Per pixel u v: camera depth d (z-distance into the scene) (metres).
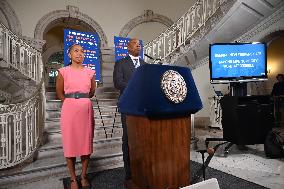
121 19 10.55
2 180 2.82
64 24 10.86
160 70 1.47
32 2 9.11
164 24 11.16
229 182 2.64
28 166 3.10
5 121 3.06
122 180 2.86
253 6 5.50
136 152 1.69
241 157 3.79
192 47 6.88
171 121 1.57
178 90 1.49
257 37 6.24
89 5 10.06
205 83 7.75
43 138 3.86
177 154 1.59
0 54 5.17
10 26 8.68
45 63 14.02
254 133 3.75
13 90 5.10
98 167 3.42
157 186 1.50
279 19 5.64
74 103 2.56
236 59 4.39
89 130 2.66
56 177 3.09
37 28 9.10
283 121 6.39
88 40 7.42
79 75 2.63
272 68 11.00
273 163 3.40
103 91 7.13
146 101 1.40
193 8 7.16
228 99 3.89
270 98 3.91
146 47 8.77
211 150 1.92
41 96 3.88
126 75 2.68
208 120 7.69
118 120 5.23
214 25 6.05
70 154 2.52
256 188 2.46
